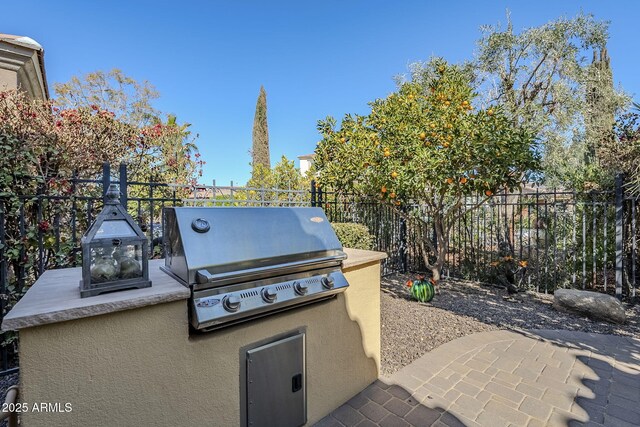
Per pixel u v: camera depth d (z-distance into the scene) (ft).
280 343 6.48
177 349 5.08
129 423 4.62
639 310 15.31
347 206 22.29
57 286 5.16
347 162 17.62
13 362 10.44
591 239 19.27
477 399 8.30
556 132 27.63
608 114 27.09
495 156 13.70
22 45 18.04
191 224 5.70
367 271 8.79
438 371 9.76
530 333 12.68
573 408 7.88
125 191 11.47
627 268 17.66
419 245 21.40
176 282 5.43
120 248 4.92
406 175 14.93
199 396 5.34
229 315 5.32
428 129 16.25
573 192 17.75
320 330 7.37
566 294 15.19
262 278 6.00
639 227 17.13
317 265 6.97
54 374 4.06
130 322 4.62
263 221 6.62
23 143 11.84
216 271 5.36
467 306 16.10
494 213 21.09
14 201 9.97
